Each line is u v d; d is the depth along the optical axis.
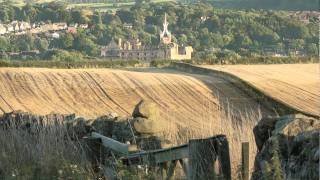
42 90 65.12
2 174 12.95
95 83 68.69
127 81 70.06
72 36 162.62
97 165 13.27
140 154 11.80
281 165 8.36
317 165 7.59
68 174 12.12
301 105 55.97
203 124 15.14
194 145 10.17
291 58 96.19
